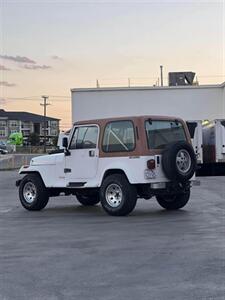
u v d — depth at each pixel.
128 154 12.04
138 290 5.89
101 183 12.46
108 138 12.42
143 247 8.32
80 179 12.91
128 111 42.66
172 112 42.72
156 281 6.26
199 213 12.46
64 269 6.95
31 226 10.91
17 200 16.94
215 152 27.69
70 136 13.19
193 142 27.27
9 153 93.75
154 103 42.59
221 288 5.91
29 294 5.81
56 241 9.04
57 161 13.38
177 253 7.80
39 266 7.15
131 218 11.76
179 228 10.16
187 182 12.37
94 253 7.95
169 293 5.75
